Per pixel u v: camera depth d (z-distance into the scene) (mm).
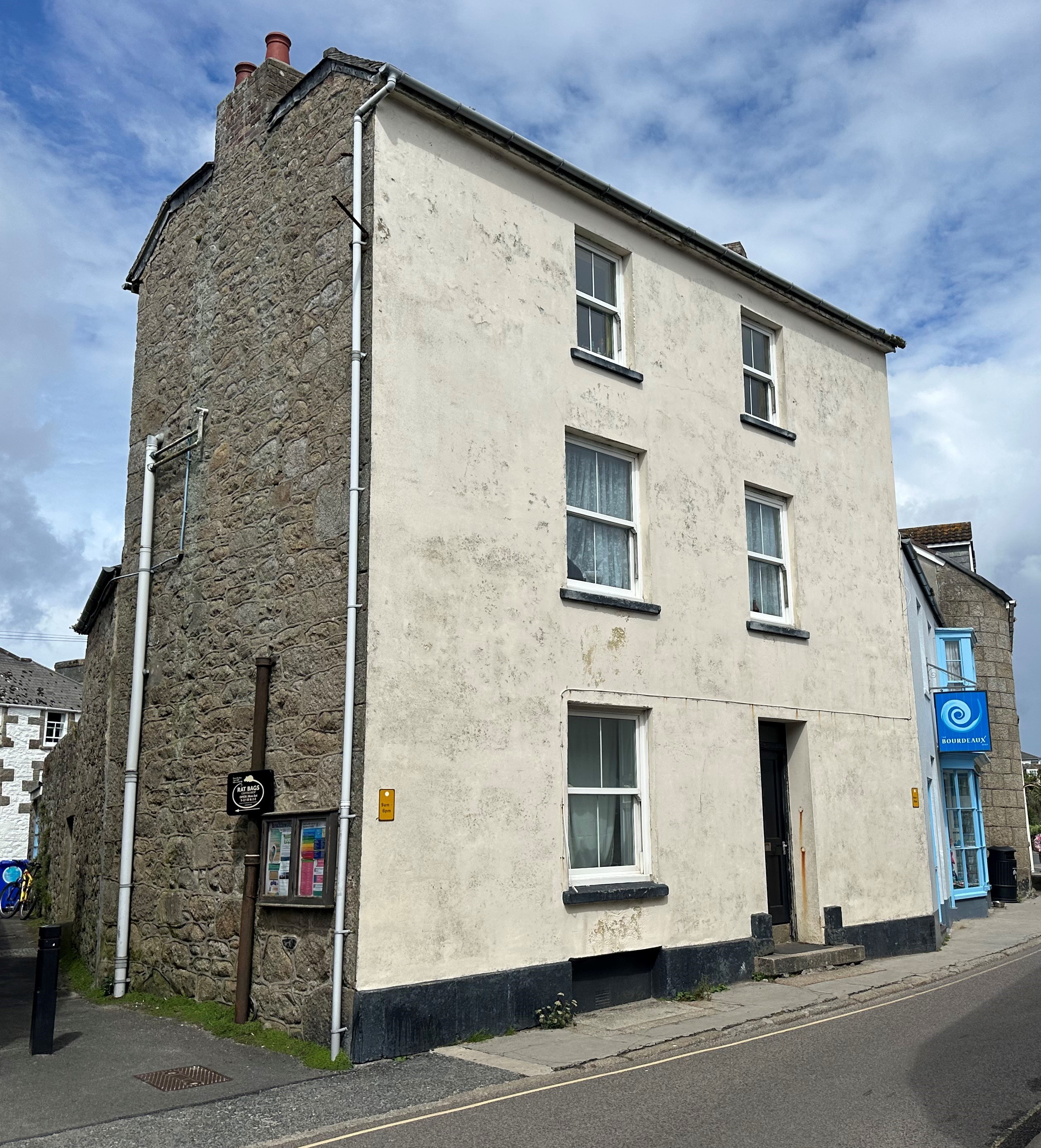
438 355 9539
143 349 13203
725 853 11320
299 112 10656
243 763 9883
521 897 9203
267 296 10727
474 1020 8625
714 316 12789
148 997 10555
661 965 10391
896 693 14578
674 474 11742
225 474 10953
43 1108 6738
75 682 36906
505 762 9328
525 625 9758
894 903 13648
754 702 12148
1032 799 46875
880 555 14891
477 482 9617
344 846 8297
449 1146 5883
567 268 10969
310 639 9203
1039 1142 5711
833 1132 5949
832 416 14547
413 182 9648
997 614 23391
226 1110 6688
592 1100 6812
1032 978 11625
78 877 14164
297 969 8617
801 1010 9672
